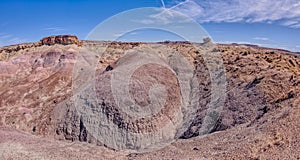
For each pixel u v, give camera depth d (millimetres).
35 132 23203
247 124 17000
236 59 30234
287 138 13250
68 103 23797
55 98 36188
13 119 29406
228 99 20859
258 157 12359
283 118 15172
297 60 30172
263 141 13508
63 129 21016
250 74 24406
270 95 19109
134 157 15516
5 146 17562
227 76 25156
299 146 12398
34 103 35281
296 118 14789
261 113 17516
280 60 28719
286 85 19922
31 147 17500
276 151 12531
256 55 32062
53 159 15164
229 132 16500
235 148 13656
